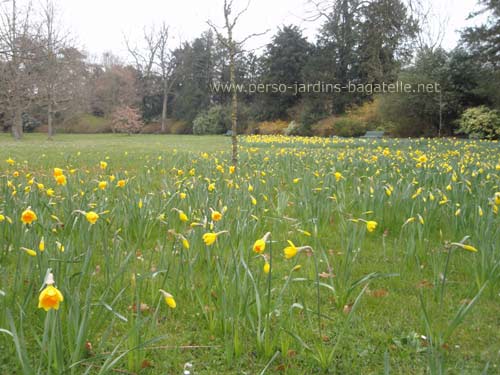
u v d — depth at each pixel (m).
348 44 37.94
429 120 29.45
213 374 2.50
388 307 3.30
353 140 20.55
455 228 4.50
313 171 8.23
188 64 54.06
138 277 2.98
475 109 26.44
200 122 48.81
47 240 3.42
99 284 3.43
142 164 11.68
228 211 4.77
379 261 4.25
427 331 2.60
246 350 2.69
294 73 44.09
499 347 2.72
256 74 49.25
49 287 1.96
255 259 4.11
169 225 4.70
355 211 5.76
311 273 3.80
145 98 59.38
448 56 28.95
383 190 5.41
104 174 9.02
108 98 53.59
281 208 5.61
